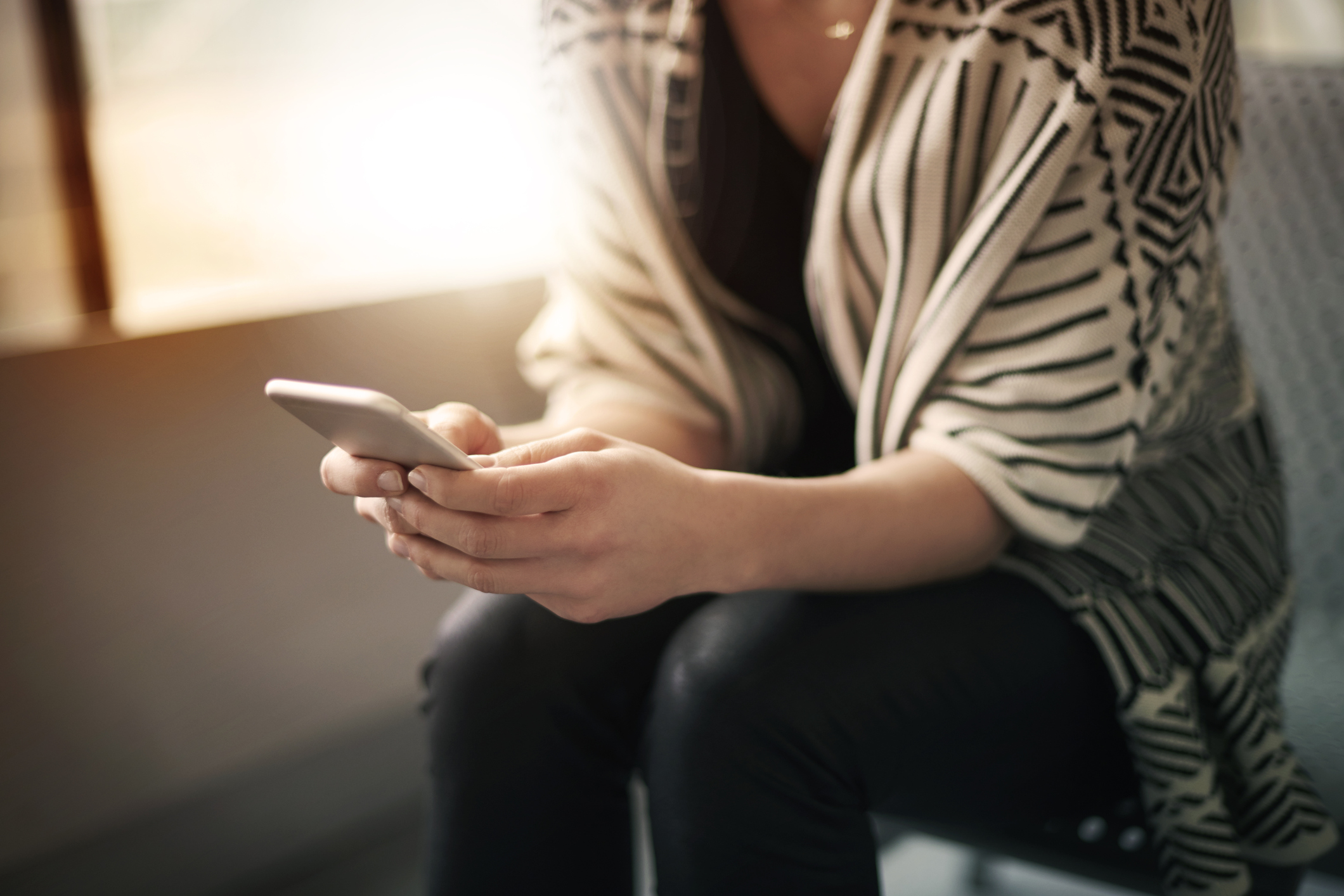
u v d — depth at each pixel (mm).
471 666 559
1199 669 565
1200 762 533
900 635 514
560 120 686
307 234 1311
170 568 1089
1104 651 547
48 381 1030
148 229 1195
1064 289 533
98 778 1033
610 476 441
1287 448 791
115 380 1069
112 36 1127
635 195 669
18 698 991
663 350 688
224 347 1136
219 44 1204
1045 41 525
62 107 1080
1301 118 790
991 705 525
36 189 1081
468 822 557
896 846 1148
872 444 608
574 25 665
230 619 1127
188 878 1086
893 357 590
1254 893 582
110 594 1052
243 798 1123
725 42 662
